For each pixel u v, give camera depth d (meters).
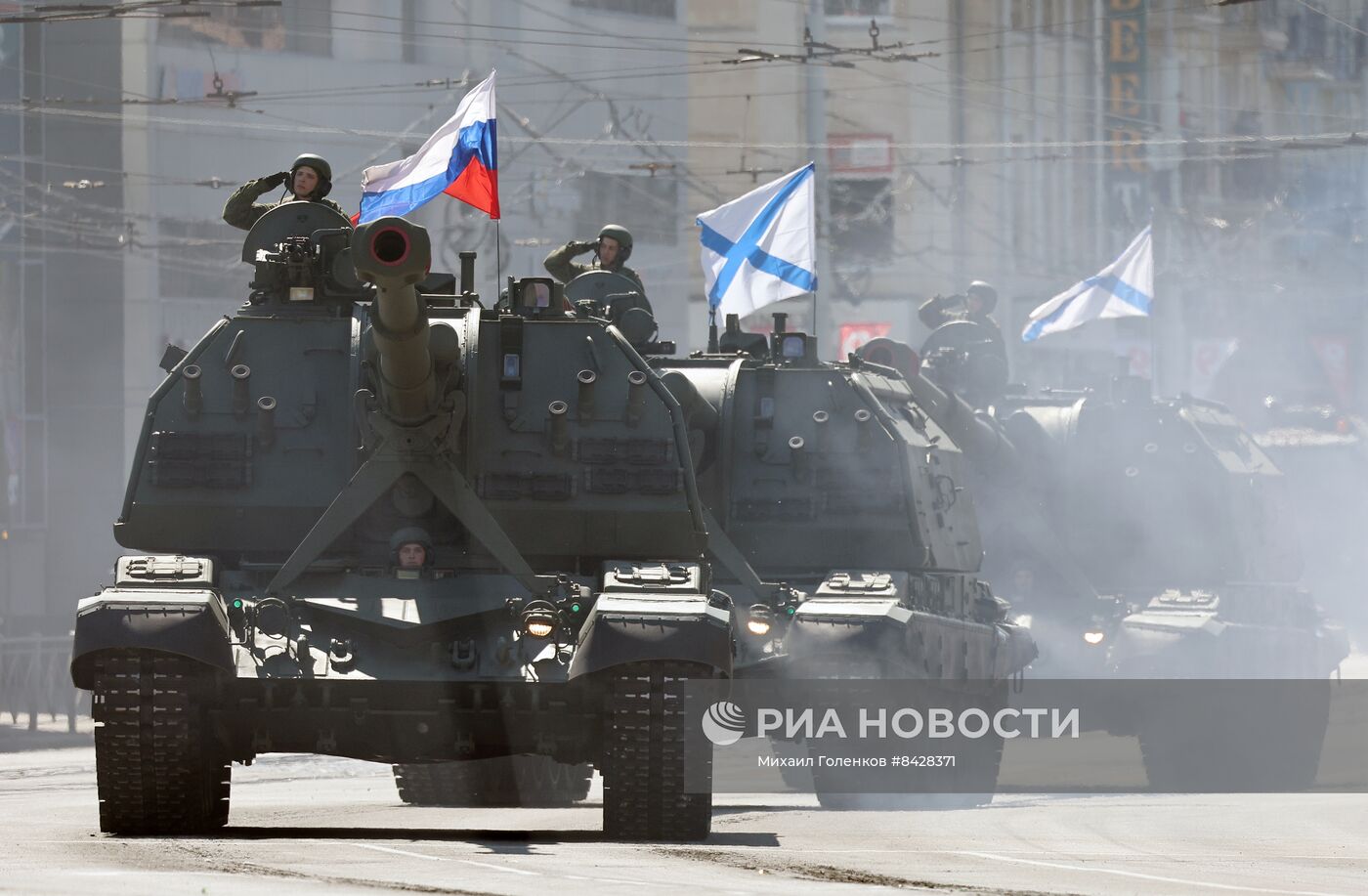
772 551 96.25
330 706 70.00
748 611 85.31
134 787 68.88
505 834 71.38
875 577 89.19
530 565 79.38
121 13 131.12
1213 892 52.38
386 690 69.69
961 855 64.12
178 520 78.25
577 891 49.66
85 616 67.38
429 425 75.38
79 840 66.25
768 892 50.12
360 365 78.88
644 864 58.47
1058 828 77.94
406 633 70.88
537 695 69.69
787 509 96.38
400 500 75.69
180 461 78.62
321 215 85.00
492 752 71.81
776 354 100.12
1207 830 77.25
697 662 67.62
